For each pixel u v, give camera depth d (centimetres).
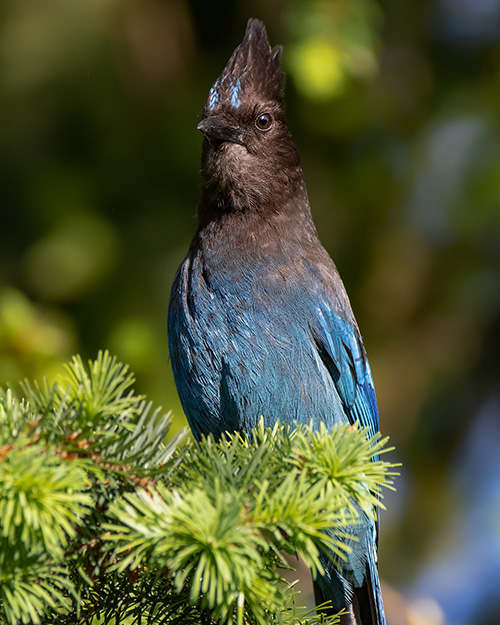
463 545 1246
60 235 1198
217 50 1260
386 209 1241
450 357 1252
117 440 498
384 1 1272
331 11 1121
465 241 1244
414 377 1241
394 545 1231
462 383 1256
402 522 1238
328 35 1113
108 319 1180
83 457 479
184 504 439
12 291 1070
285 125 845
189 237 1197
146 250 1199
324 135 1238
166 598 531
